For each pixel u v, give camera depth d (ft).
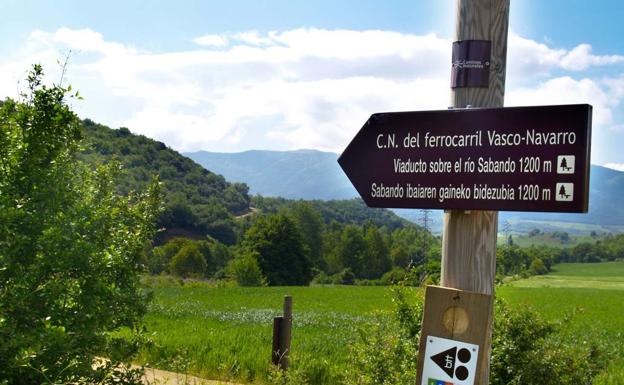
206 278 295.69
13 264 15.30
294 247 302.25
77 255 15.76
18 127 17.07
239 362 38.32
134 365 35.96
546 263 424.46
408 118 11.59
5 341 14.24
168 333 50.11
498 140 10.66
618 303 148.25
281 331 27.02
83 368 15.70
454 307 10.72
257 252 294.05
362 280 374.22
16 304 14.96
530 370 19.95
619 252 524.52
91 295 16.20
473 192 10.87
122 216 18.71
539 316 21.38
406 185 11.61
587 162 9.89
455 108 11.18
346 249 388.78
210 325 62.64
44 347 14.69
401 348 20.52
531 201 10.32
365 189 12.04
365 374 20.65
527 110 10.38
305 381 25.30
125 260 17.81
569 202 10.00
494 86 11.45
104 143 364.99
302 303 123.24
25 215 15.83
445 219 11.51
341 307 112.57
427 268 22.75
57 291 15.29
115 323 17.58
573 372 20.68
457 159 11.06
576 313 21.90
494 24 11.45
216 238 411.75
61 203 16.87
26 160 16.61
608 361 23.22
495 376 20.08
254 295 144.05
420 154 11.46
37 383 14.93
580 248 528.22
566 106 10.03
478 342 10.45
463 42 11.60
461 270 11.23
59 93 17.39
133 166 360.48
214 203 465.47
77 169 18.70
